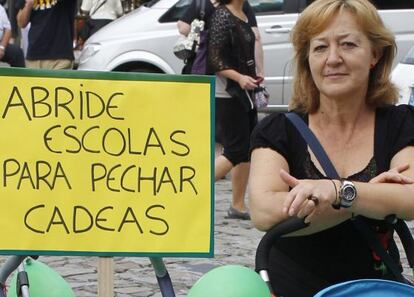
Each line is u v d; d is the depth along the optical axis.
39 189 3.57
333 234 3.38
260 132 3.48
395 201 3.20
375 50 3.46
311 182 3.13
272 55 13.35
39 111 3.59
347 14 3.36
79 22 15.26
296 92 3.55
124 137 3.59
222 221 8.25
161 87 3.59
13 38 15.14
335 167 3.44
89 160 3.58
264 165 3.41
